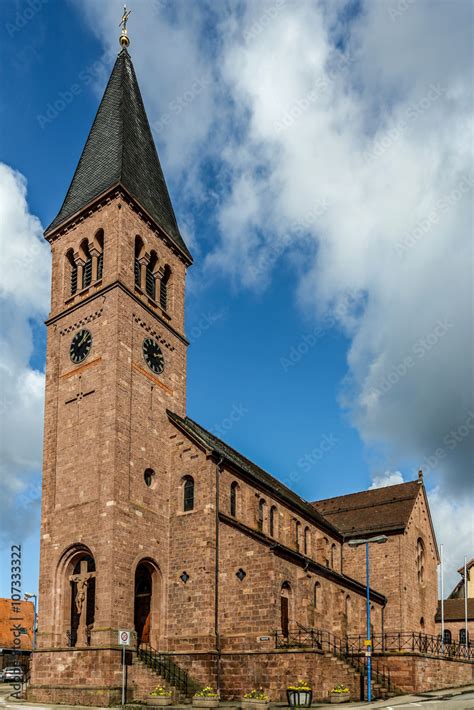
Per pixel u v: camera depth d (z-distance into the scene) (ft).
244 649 131.13
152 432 149.48
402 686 146.10
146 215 162.81
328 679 128.77
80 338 152.87
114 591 127.34
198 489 146.00
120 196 156.46
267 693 122.72
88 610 137.49
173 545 144.66
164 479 149.89
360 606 182.91
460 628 227.40
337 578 167.73
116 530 131.13
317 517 201.98
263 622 131.34
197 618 135.95
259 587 133.80
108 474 135.03
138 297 154.61
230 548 140.15
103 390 142.82
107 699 118.01
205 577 137.69
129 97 183.62
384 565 207.10
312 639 134.82
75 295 158.40
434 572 233.55
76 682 123.54
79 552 137.49
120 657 123.34
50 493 144.97
